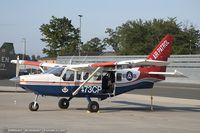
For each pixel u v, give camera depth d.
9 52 91.06
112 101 34.19
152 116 23.30
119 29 130.50
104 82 25.62
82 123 19.25
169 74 25.94
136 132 16.78
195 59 74.31
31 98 35.06
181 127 18.84
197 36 123.06
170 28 121.81
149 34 123.69
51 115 22.42
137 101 34.59
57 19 121.00
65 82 24.59
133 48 121.88
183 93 46.50
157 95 42.94
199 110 27.69
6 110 24.77
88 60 91.19
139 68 26.97
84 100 33.72
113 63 23.81
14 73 91.38
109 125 18.77
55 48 120.62
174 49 115.19
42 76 24.17
